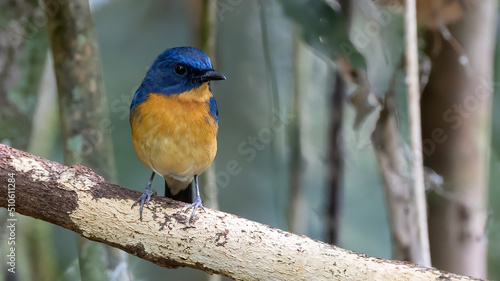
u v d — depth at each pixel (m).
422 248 8.94
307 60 11.91
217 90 13.94
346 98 10.92
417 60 9.36
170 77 9.34
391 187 9.98
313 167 13.53
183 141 9.17
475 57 10.05
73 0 8.67
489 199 13.27
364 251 14.55
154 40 13.88
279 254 6.77
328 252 6.68
